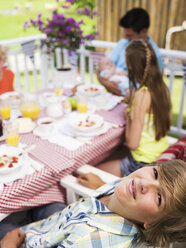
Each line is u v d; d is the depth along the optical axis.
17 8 13.70
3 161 1.39
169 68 2.97
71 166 1.46
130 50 1.82
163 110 1.84
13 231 1.36
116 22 5.27
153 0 4.68
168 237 0.90
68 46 2.88
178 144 1.87
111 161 2.04
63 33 2.73
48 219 1.29
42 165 1.44
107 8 5.20
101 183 1.49
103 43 3.41
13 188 1.28
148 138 1.91
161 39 5.02
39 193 1.46
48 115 2.00
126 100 2.22
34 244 1.17
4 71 2.56
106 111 2.09
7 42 3.23
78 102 2.01
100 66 3.06
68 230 1.00
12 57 6.36
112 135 1.75
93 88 2.39
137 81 1.86
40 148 1.59
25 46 3.37
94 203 1.00
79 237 0.92
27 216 1.71
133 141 1.83
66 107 2.02
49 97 2.14
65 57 3.73
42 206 1.59
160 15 4.81
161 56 2.77
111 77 2.99
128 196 0.94
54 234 1.07
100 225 0.93
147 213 0.90
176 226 0.87
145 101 1.79
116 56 3.12
